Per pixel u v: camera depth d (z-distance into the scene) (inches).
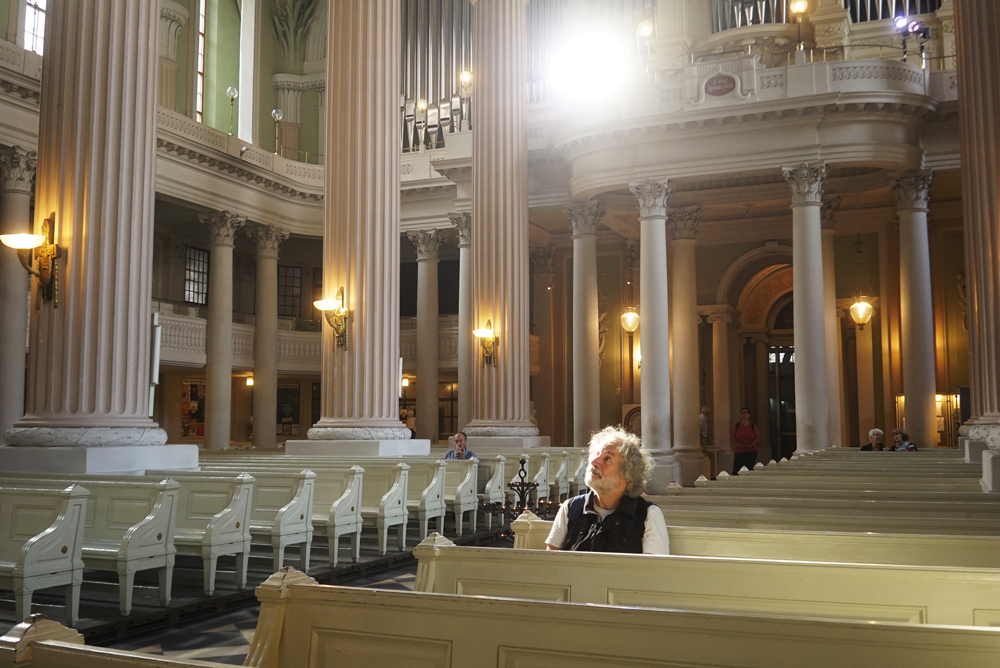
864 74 705.0
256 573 371.2
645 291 751.7
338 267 639.1
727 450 988.6
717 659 101.6
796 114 709.9
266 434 1045.2
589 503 184.2
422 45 1178.6
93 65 429.4
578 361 836.6
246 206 1025.5
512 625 111.1
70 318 416.8
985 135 424.8
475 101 799.7
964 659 93.8
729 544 194.2
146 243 442.3
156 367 452.8
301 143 1217.4
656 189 756.0
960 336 863.7
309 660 122.0
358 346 632.4
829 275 832.3
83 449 396.5
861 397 925.8
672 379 905.5
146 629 286.2
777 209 954.7
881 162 709.9
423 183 1050.1
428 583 166.1
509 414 764.0
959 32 450.6
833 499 280.1
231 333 998.4
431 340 1049.5
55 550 265.9
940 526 222.7
